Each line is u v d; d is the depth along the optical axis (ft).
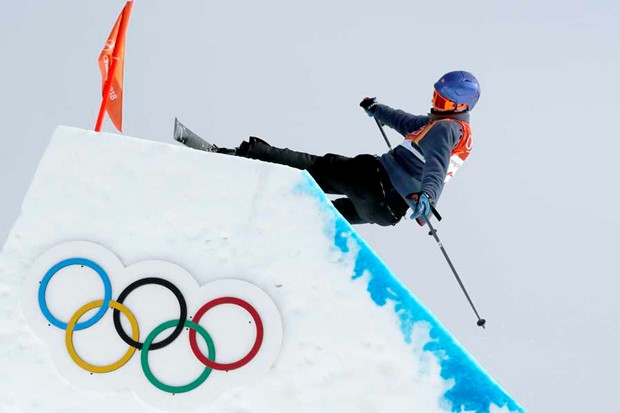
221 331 35.86
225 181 36.40
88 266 36.29
